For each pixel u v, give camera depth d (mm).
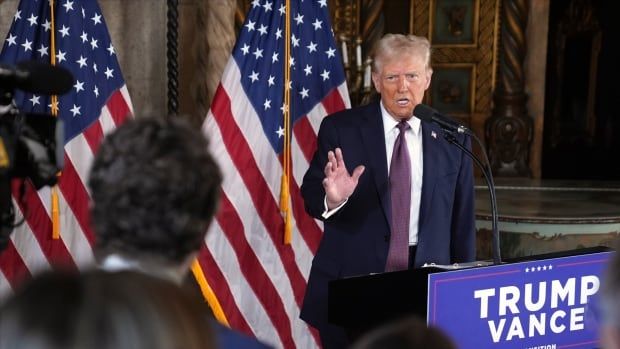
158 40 5906
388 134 3297
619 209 5305
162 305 856
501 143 7988
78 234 4098
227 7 5695
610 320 1061
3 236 1949
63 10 4070
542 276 2434
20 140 1980
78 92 4094
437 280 2281
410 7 8125
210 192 1344
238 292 4227
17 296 819
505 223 5074
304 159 4305
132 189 1268
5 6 5375
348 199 3250
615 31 10016
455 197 3346
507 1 7883
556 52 10070
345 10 7766
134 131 1322
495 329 2389
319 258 3316
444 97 8195
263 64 4223
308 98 4305
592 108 10148
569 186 6320
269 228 4258
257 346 1364
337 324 2654
